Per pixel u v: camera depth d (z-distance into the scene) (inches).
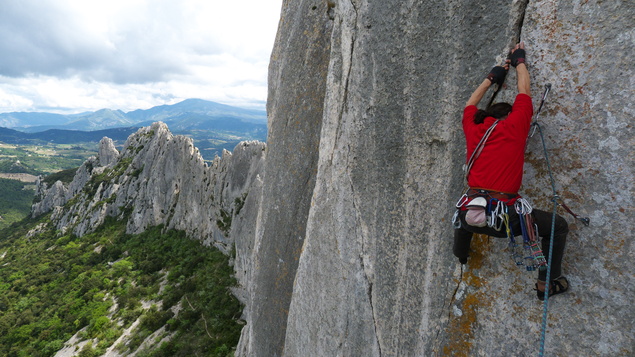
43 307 1919.3
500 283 134.4
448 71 150.3
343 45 205.2
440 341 150.5
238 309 1278.3
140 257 2057.1
